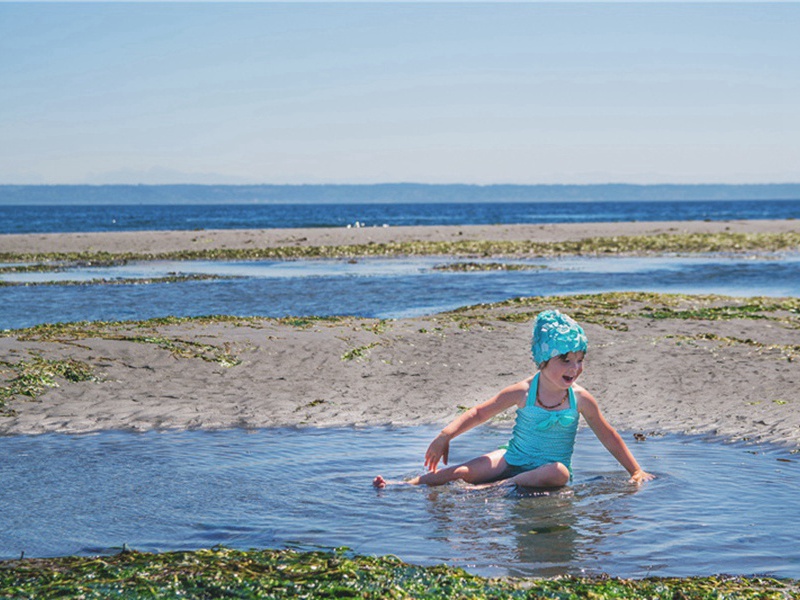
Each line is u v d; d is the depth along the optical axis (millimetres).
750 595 4598
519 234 53250
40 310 20750
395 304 21781
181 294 24156
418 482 7230
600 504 6598
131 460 8008
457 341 13867
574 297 18953
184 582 4730
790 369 12000
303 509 6477
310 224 91375
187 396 10805
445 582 4738
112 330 14172
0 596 4535
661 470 7680
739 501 6656
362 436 9117
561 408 7531
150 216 145625
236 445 8672
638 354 13000
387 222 100500
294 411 10195
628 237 50156
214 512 6383
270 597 4508
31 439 8922
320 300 22625
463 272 31875
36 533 5895
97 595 4527
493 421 9922
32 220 114125
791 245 44781
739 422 9523
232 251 41812
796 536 5797
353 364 12398
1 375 11180
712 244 45344
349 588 4609
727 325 15250
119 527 6031
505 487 7074
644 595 4594
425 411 10234
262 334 13844
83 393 10828
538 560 5359
